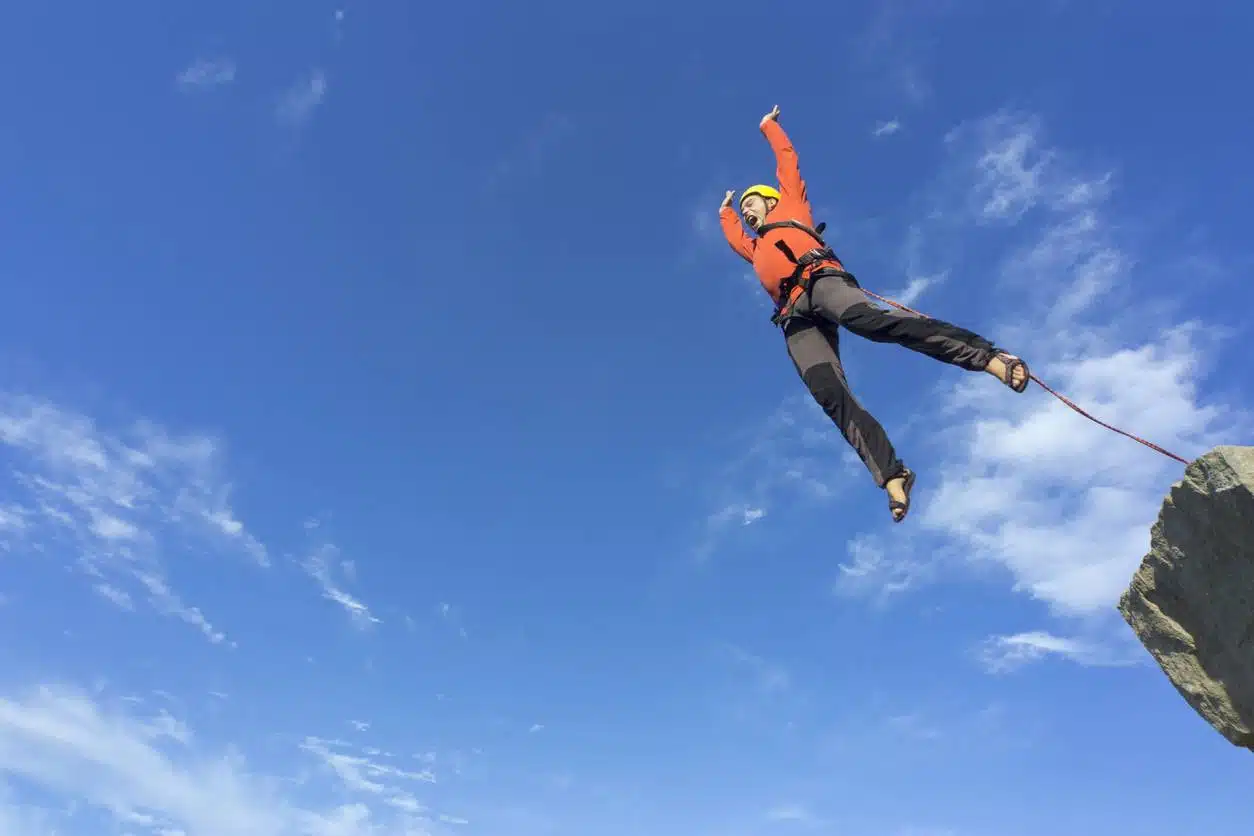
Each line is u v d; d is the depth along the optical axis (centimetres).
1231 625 478
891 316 606
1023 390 550
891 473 583
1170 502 483
